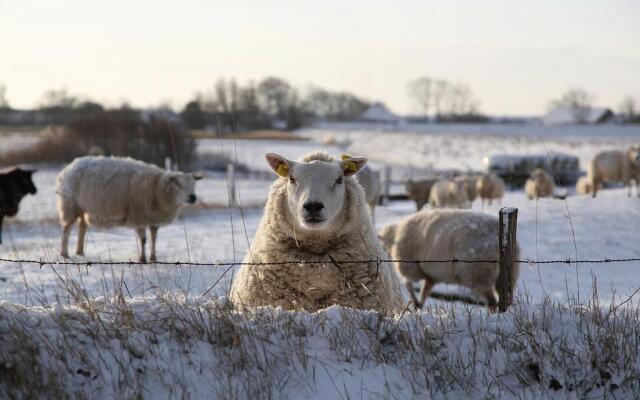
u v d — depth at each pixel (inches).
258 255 221.3
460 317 176.1
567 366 159.3
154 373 153.5
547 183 868.6
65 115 1937.7
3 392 146.6
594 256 495.5
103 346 157.9
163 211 490.3
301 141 2374.5
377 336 166.1
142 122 1291.8
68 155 1289.4
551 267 468.8
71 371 151.8
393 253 376.5
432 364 158.9
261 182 1162.0
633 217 594.9
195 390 150.9
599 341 165.3
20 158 1291.8
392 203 982.4
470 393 153.3
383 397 151.2
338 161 231.9
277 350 161.6
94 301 175.6
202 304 175.6
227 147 1765.5
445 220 354.0
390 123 4901.6
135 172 489.7
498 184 826.8
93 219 487.5
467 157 1975.9
